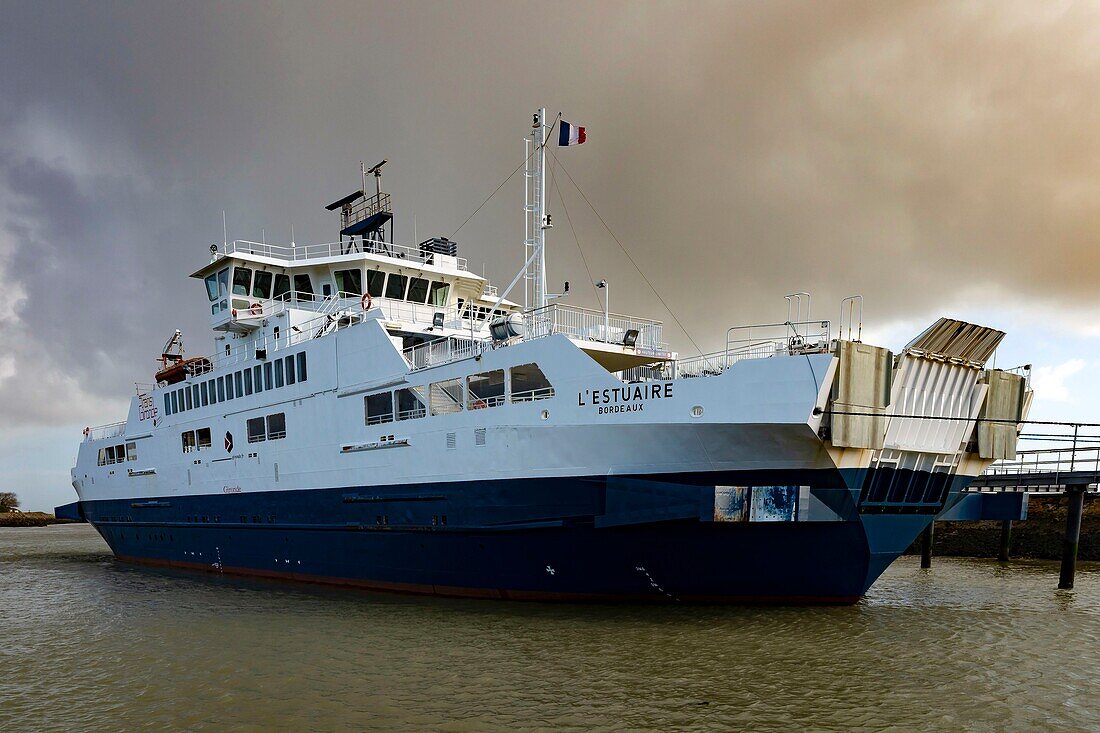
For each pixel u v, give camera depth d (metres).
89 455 40.12
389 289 27.47
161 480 32.94
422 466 20.86
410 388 21.45
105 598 24.73
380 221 31.02
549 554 18.59
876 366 15.84
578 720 11.52
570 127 22.27
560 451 17.94
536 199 22.30
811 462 15.76
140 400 35.09
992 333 17.42
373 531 22.36
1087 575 28.36
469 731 11.16
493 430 19.16
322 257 27.97
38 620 21.12
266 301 28.66
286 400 25.66
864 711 11.88
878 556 17.27
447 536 20.31
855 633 16.27
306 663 15.05
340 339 23.69
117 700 13.20
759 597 17.94
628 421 17.02
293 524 25.36
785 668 13.95
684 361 17.69
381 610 19.91
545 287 22.05
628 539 17.58
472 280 28.94
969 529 37.56
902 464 17.25
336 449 23.62
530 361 18.64
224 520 28.94
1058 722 11.52
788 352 16.11
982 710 11.98
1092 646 16.08
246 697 13.07
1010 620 18.70
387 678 13.81
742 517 15.63
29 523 108.50
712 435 16.12
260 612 20.80
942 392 17.61
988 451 18.81
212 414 29.52
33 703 13.15
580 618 17.62
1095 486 26.50
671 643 15.41
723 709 11.92
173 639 17.80
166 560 33.66
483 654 15.08
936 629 17.38
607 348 19.06
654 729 11.14
